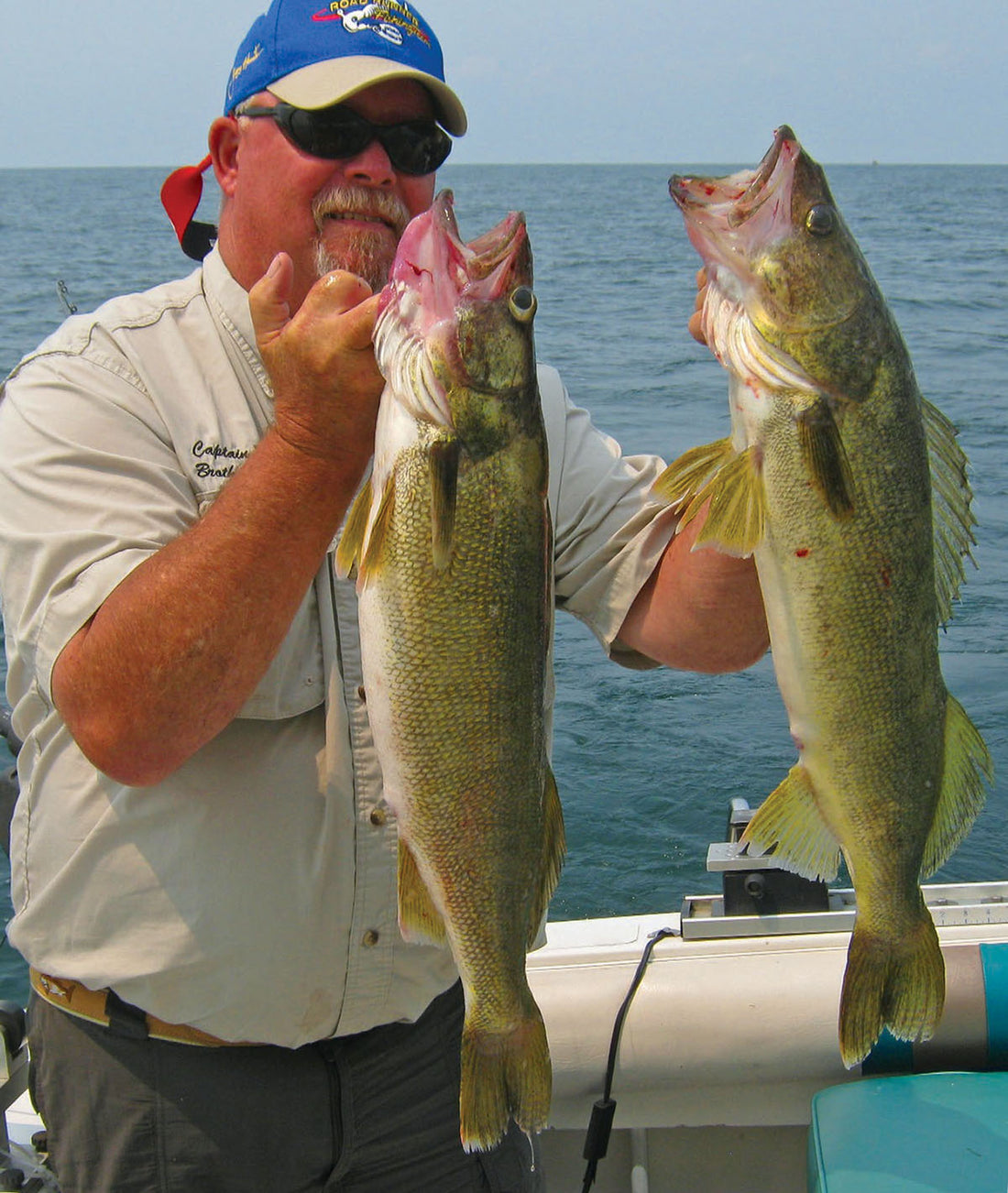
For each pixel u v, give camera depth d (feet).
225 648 6.12
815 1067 9.93
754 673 25.12
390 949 7.59
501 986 6.85
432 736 6.52
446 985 7.99
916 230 168.96
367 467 6.34
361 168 7.72
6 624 7.11
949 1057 9.69
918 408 7.00
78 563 6.68
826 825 7.25
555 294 93.50
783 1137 10.52
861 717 7.06
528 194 313.73
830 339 6.75
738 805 11.20
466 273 6.39
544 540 6.64
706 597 7.61
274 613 6.21
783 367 6.77
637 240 150.71
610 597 8.20
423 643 6.43
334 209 7.76
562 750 21.77
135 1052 7.52
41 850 7.48
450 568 6.38
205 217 69.62
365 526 6.63
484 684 6.52
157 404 7.30
